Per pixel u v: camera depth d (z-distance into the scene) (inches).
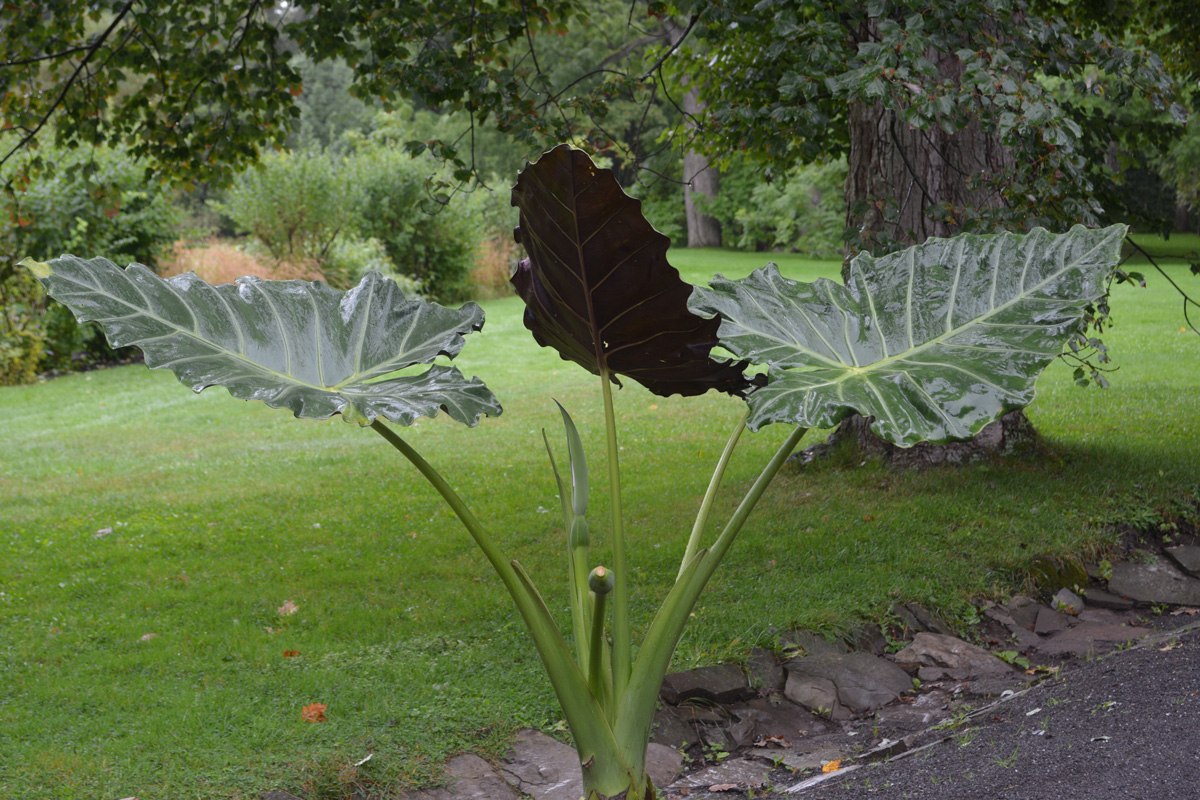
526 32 281.1
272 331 96.0
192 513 287.0
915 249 101.4
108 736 148.3
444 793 132.7
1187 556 216.4
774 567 215.3
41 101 312.5
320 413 81.3
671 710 158.4
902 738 142.9
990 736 128.9
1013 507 236.8
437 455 354.6
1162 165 932.0
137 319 85.5
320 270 743.7
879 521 235.6
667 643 86.0
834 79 156.7
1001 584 205.0
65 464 369.7
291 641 187.5
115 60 295.9
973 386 80.4
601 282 82.0
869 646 183.8
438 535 255.6
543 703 158.9
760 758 147.0
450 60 247.9
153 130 311.6
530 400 460.8
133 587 223.0
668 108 1407.5
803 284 102.3
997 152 249.4
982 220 175.5
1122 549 221.0
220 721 152.3
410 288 777.6
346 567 233.6
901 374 83.9
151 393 527.8
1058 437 299.3
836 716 160.4
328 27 293.6
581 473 91.1
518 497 288.7
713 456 329.1
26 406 498.6
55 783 132.7
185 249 677.3
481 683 166.2
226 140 311.4
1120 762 108.9
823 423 76.9
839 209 1183.6
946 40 162.9
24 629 199.3
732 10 198.7
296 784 132.6
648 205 1382.9
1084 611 202.2
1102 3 276.5
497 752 144.0
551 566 227.3
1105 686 135.9
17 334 560.1
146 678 172.1
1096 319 222.1
